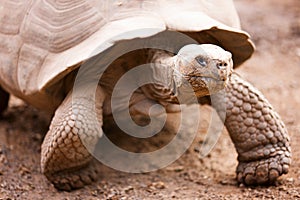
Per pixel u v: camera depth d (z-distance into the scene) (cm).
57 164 997
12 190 1023
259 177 988
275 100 1473
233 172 1092
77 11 984
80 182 1027
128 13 950
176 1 982
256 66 1702
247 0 2323
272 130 991
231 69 835
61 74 925
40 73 981
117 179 1070
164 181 1062
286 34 1952
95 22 955
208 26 923
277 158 982
